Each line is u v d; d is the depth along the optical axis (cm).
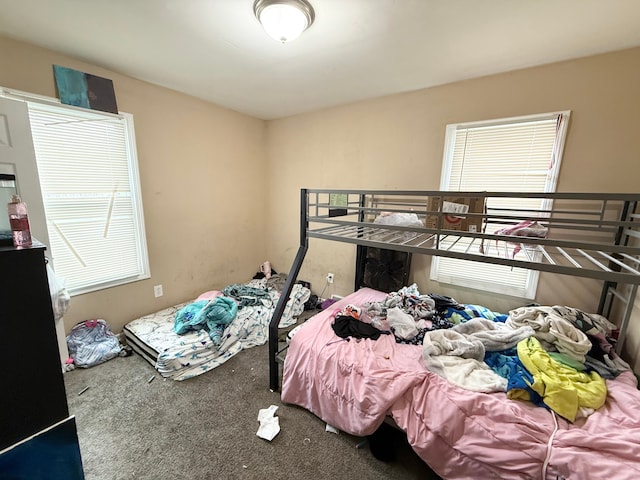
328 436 160
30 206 177
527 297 227
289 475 138
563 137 197
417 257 272
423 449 127
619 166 185
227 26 157
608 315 197
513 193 123
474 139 231
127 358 226
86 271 227
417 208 265
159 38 170
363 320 207
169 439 155
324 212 326
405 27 155
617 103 181
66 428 95
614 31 155
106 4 138
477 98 225
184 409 177
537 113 204
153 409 176
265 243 391
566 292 212
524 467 107
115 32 164
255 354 241
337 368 159
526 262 118
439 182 251
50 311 88
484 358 159
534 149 210
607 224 128
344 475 138
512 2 133
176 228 284
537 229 143
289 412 176
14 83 177
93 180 222
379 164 281
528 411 124
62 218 209
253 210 368
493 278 240
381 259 285
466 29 156
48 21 154
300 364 173
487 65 201
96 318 234
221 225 329
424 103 249
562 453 104
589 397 125
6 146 166
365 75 220
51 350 90
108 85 217
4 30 164
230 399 187
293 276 190
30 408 87
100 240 232
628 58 175
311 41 171
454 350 159
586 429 115
